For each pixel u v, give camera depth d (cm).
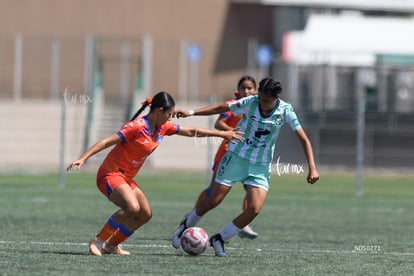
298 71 10475
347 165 10256
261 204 2972
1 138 10006
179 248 3225
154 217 4622
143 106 2877
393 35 10744
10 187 6456
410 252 3362
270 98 2881
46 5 11225
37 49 10875
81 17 11262
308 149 2950
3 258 2820
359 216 5072
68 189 6381
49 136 10038
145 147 2856
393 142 10281
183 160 9762
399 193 7069
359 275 2650
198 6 11388
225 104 2981
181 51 11250
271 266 2791
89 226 4038
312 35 10744
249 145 2973
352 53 10569
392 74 10538
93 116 9975
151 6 11344
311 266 2828
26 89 10812
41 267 2612
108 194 2888
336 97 10456
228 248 3362
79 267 2625
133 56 10906
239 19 11406
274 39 11456
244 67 11375
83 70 10844
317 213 5209
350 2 11444
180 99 11212
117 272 2538
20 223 4088
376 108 10419
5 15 11150
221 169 3073
